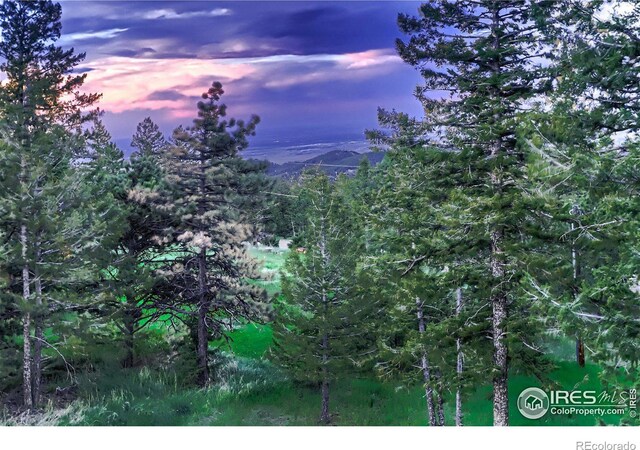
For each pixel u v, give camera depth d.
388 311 22.70
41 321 20.59
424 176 18.80
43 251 20.64
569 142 12.90
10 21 28.12
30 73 28.17
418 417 23.72
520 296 13.84
